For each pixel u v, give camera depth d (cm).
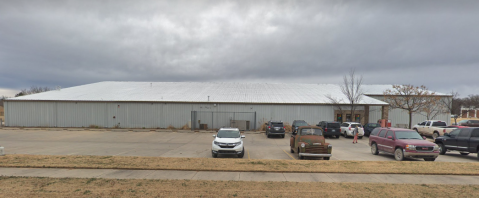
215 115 3027
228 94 3412
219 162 1010
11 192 639
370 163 1023
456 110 4731
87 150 1481
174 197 615
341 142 2048
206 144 1812
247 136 2420
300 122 2384
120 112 3086
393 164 1003
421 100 2977
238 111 3017
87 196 618
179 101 3041
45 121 3123
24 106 3153
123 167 909
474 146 1240
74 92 3544
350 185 726
